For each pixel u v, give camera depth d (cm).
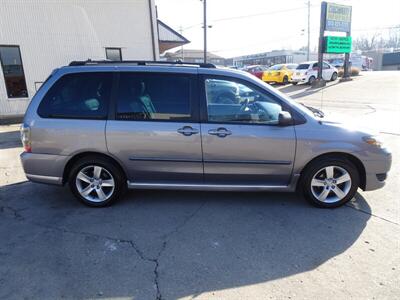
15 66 1352
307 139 375
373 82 2091
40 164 398
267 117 380
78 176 405
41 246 322
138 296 251
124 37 1511
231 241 327
